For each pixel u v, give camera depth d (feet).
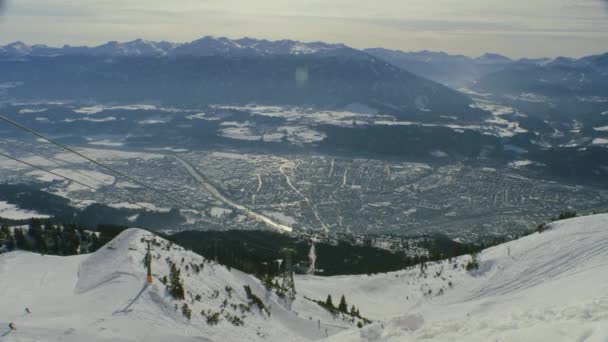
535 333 48.55
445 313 137.59
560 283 138.00
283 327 141.49
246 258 374.43
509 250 231.71
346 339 75.51
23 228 296.92
